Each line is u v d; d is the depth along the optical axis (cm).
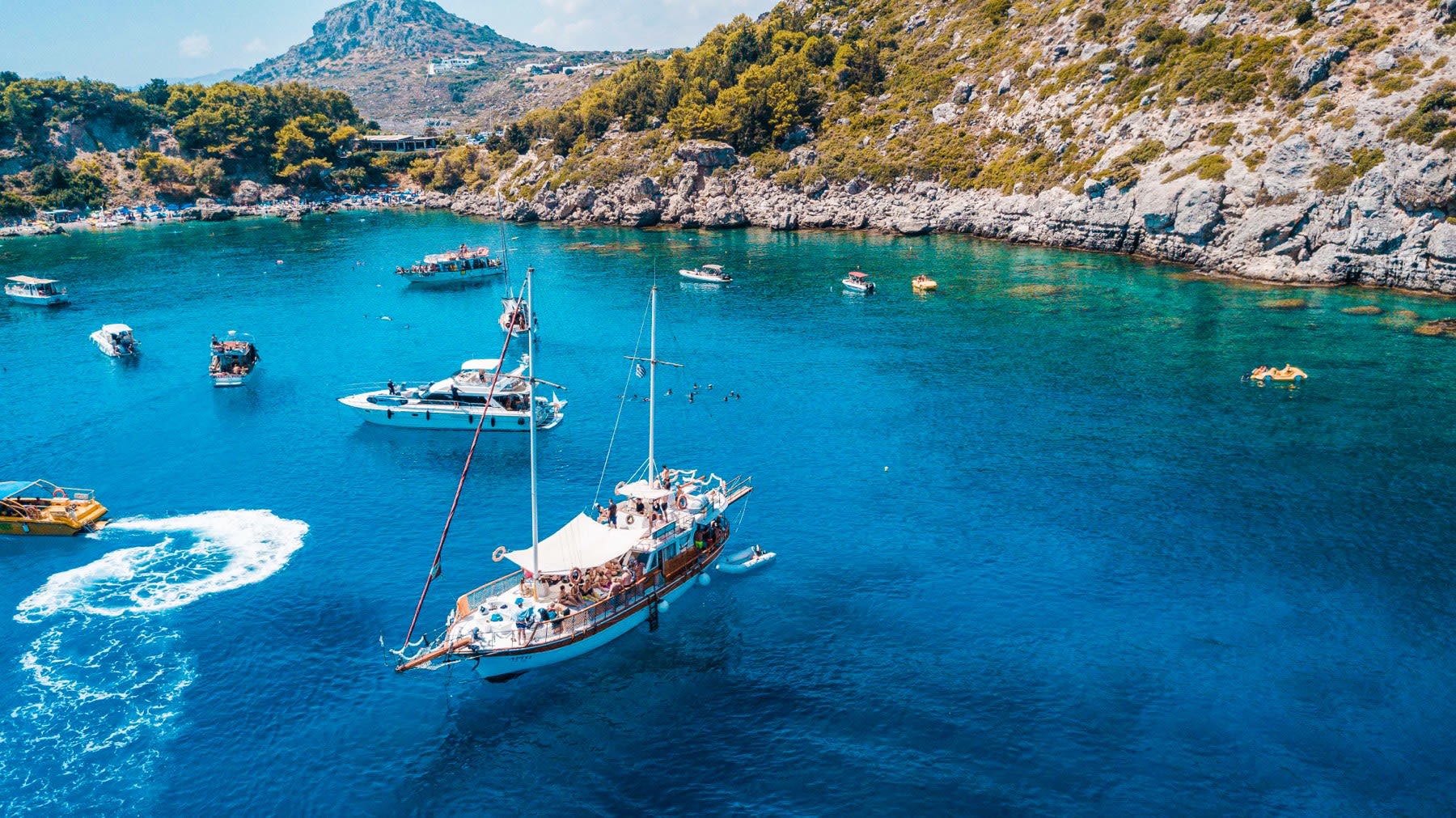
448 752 4678
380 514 7350
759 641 5581
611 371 11244
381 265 19338
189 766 4591
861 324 13150
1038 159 19262
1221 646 5384
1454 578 6009
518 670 5228
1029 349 11581
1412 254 12988
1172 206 15738
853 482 7775
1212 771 4425
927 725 4791
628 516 6069
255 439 9100
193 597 6097
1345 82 14500
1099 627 5609
